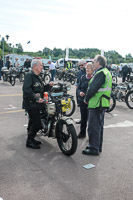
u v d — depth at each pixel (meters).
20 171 3.35
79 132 5.00
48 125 4.27
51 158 3.83
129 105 8.27
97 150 4.03
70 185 3.03
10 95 9.64
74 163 3.68
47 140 4.64
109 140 4.85
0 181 3.07
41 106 4.11
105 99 3.79
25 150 4.11
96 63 3.80
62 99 4.33
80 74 5.53
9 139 4.62
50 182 3.09
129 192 2.94
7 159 3.73
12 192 2.84
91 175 3.32
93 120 3.89
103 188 3.00
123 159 3.93
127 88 8.55
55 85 4.95
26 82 3.95
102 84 3.73
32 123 4.19
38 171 3.37
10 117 6.27
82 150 4.25
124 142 4.76
